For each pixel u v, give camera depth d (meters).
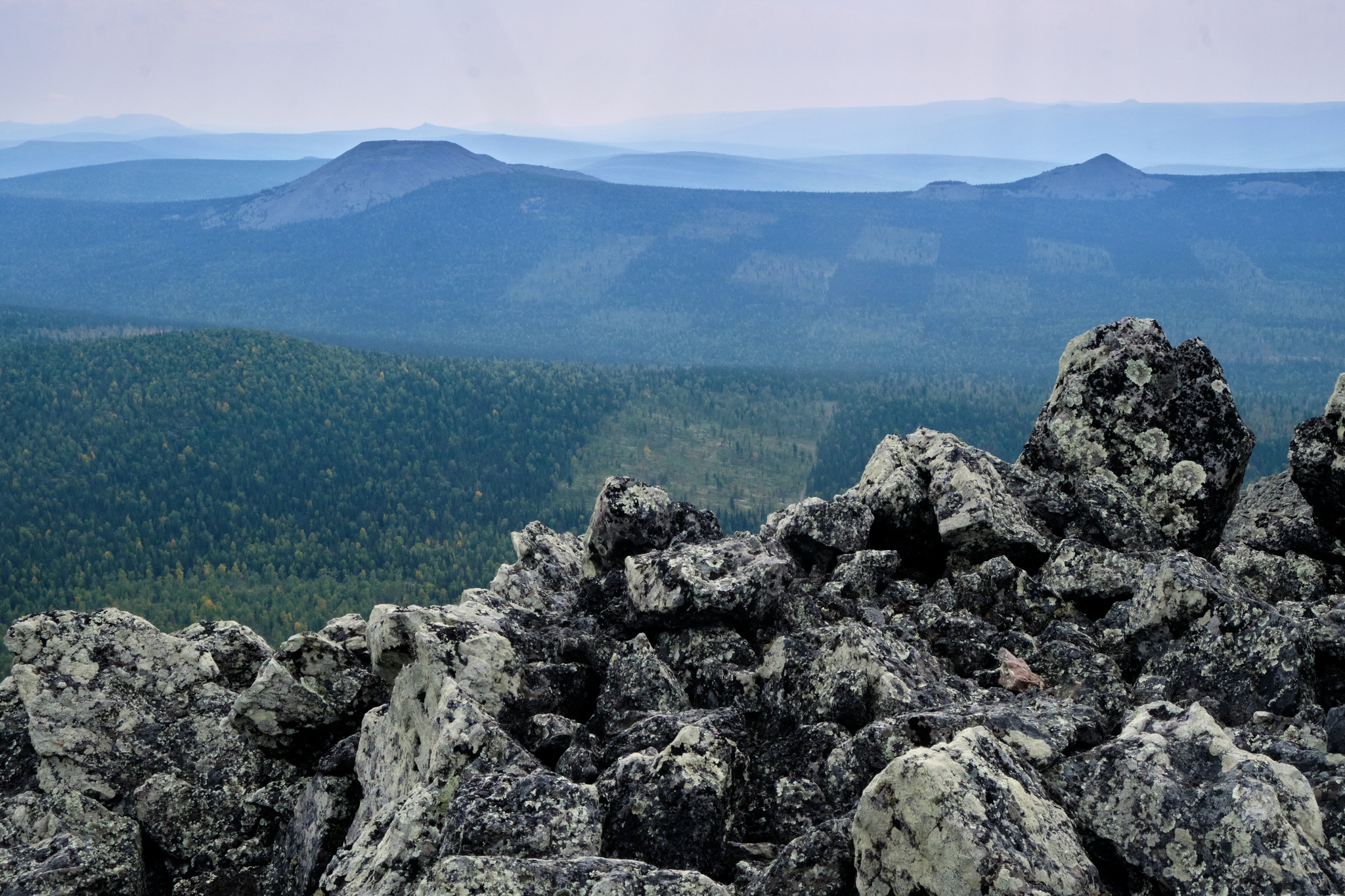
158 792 11.20
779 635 12.16
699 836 8.27
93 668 12.38
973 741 7.76
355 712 11.59
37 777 11.73
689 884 7.25
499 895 7.04
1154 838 7.12
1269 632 10.10
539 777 8.54
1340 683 9.99
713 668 11.59
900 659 10.90
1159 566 11.62
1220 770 7.45
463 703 9.57
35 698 11.82
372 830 8.86
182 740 12.02
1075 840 7.30
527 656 11.91
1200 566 11.51
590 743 9.95
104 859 10.03
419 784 9.28
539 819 8.14
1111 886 7.32
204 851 11.02
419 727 10.17
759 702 11.25
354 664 11.78
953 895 6.59
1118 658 11.59
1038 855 6.78
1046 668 11.50
